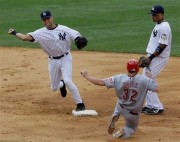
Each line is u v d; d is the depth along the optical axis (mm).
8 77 47000
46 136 31891
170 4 76000
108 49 57531
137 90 30047
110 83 30094
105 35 63000
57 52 36969
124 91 30203
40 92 42438
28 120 35219
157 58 36906
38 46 59812
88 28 66125
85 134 32344
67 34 36688
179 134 32469
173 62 52188
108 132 31500
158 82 45219
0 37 63750
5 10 75188
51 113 37031
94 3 77625
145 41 60094
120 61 52688
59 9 75000
